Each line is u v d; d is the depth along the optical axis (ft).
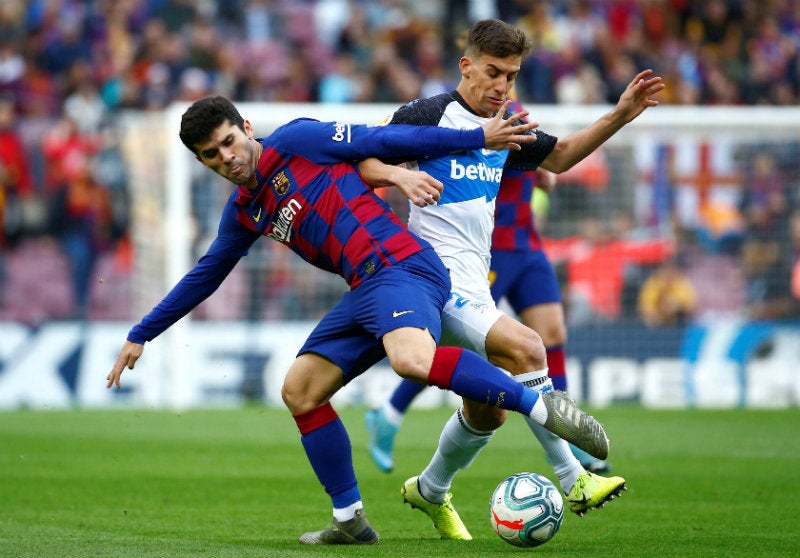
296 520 66.90
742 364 156.15
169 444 109.70
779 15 227.81
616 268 166.20
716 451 103.09
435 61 203.51
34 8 200.75
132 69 193.98
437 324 54.44
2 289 171.53
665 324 155.84
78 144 174.19
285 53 206.69
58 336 153.48
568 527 63.41
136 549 54.75
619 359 154.71
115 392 153.28
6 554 53.26
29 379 152.35
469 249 59.26
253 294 162.09
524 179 80.84
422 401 153.89
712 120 147.33
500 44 57.82
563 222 165.58
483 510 70.95
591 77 204.95
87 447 107.04
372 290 54.65
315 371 56.44
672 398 154.81
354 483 57.11
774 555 53.31
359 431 122.01
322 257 57.21
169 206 143.23
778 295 170.81
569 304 164.35
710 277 171.53
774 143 170.91
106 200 173.58
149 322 60.49
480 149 58.44
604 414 138.72
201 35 196.85
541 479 54.80
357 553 53.16
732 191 171.32
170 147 142.92
